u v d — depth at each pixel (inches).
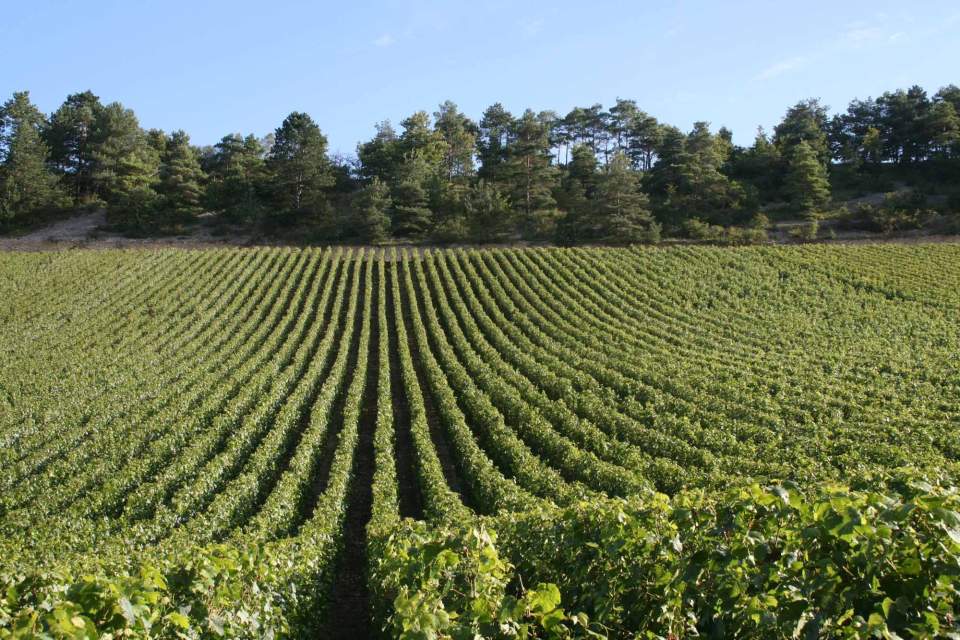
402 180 3203.7
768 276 2026.3
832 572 198.2
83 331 1635.1
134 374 1320.1
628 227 2669.8
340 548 634.8
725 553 219.8
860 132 3750.0
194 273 2167.8
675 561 239.9
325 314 1884.8
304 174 3090.6
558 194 3390.7
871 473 268.4
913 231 2586.1
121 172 3304.6
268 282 2103.8
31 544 604.1
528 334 1654.8
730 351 1414.9
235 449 870.4
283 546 446.0
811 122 3722.9
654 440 866.8
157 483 756.6
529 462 788.6
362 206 2906.0
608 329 1593.3
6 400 1160.2
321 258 2447.1
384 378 1286.9
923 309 1699.1
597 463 766.5
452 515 606.2
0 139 3447.3
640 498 326.3
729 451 839.1
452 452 949.2
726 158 3742.6
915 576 190.5
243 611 289.7
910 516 202.1
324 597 500.7
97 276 2094.0
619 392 1155.3
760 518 227.6
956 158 3218.5
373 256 2529.5
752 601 206.5
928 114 3346.5
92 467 827.4
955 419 928.3
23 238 2886.3
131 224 3016.7
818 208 2945.4
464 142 3988.7
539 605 202.4
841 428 882.8
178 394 1197.1
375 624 444.5
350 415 1034.1
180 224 3080.7
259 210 3070.9
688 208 3073.3
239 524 726.5
